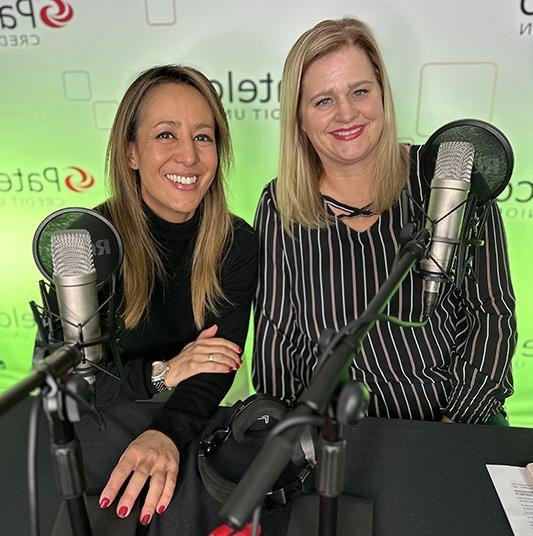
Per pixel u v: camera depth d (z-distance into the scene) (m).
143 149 1.34
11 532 0.87
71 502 0.71
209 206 1.43
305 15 1.76
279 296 1.47
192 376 1.26
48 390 0.60
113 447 1.07
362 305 1.38
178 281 1.46
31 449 0.56
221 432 1.06
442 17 1.72
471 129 0.94
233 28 1.79
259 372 1.50
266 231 1.47
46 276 0.88
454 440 1.04
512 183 1.90
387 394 1.39
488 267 1.33
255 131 1.93
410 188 1.34
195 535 0.87
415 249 0.79
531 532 0.85
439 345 1.38
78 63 1.87
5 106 1.94
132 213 1.40
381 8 1.73
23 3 1.80
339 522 0.86
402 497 0.92
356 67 1.26
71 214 0.89
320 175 1.44
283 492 0.89
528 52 1.74
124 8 1.79
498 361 1.34
